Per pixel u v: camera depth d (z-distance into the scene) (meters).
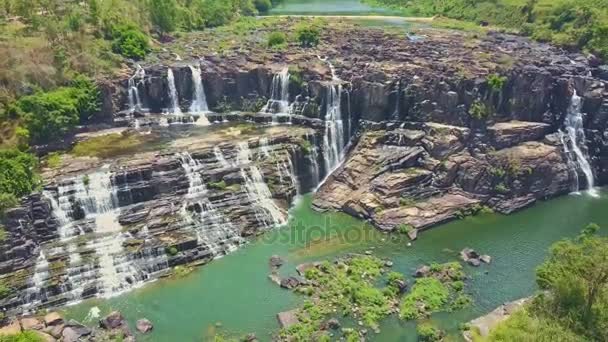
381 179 84.69
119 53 104.12
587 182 92.56
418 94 92.44
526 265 71.38
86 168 76.00
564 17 126.94
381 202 81.81
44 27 96.00
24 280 63.50
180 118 95.69
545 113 94.56
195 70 100.44
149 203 75.62
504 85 92.44
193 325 60.28
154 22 124.88
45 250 67.56
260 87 101.75
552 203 87.88
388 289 65.38
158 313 62.03
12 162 70.31
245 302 63.88
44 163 77.31
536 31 130.38
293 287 66.06
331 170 93.44
